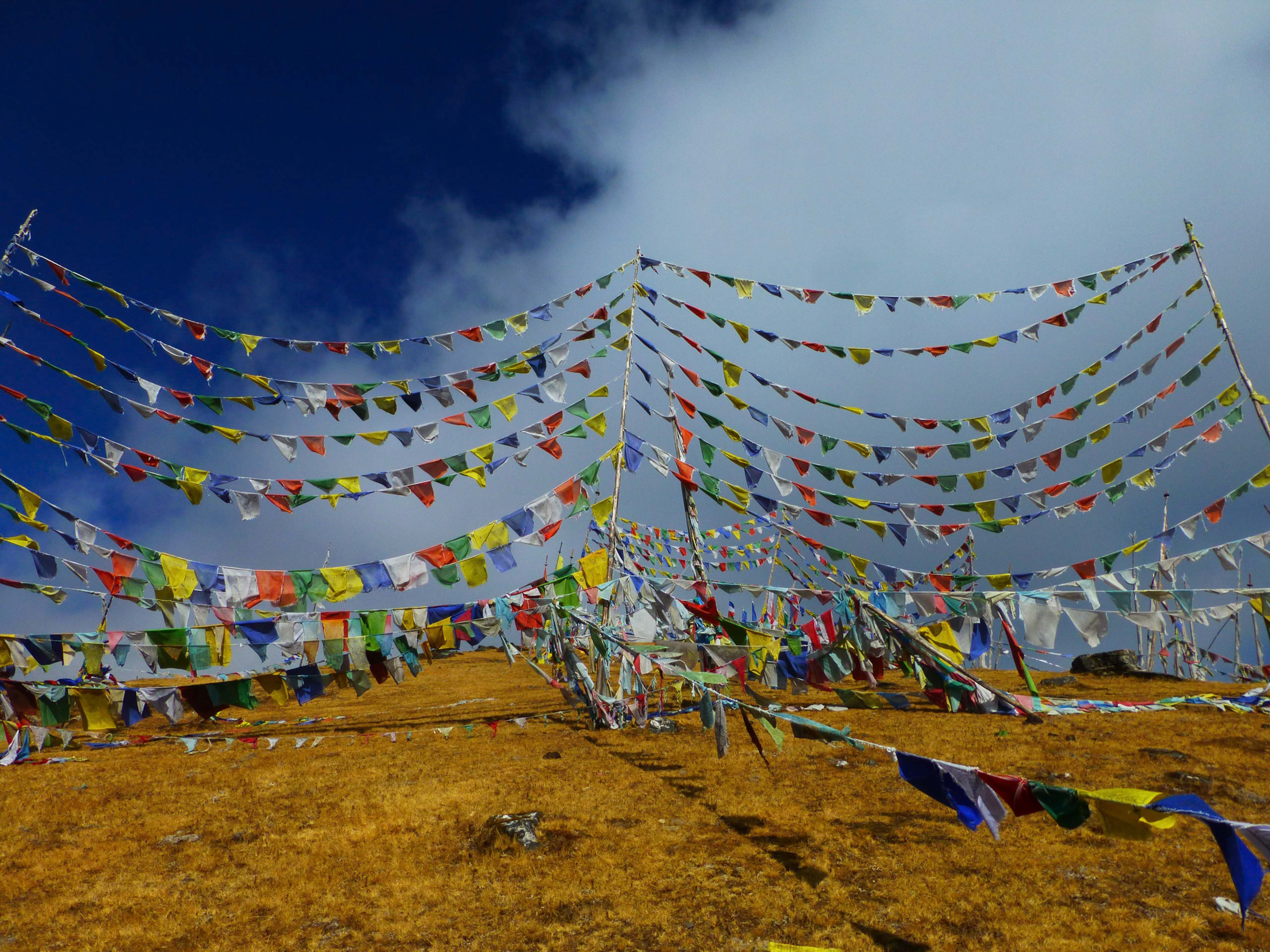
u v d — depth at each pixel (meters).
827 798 11.52
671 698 19.61
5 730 14.35
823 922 7.84
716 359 15.12
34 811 11.26
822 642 11.91
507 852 9.64
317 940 7.70
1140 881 8.65
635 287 16.53
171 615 10.59
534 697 21.91
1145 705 13.70
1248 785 11.45
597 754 14.12
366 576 10.44
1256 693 15.13
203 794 12.13
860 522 14.30
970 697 9.29
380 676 10.50
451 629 11.00
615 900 8.40
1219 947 7.21
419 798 11.57
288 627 9.98
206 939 7.71
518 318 14.71
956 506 14.45
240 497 11.65
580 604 13.09
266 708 21.95
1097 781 11.66
